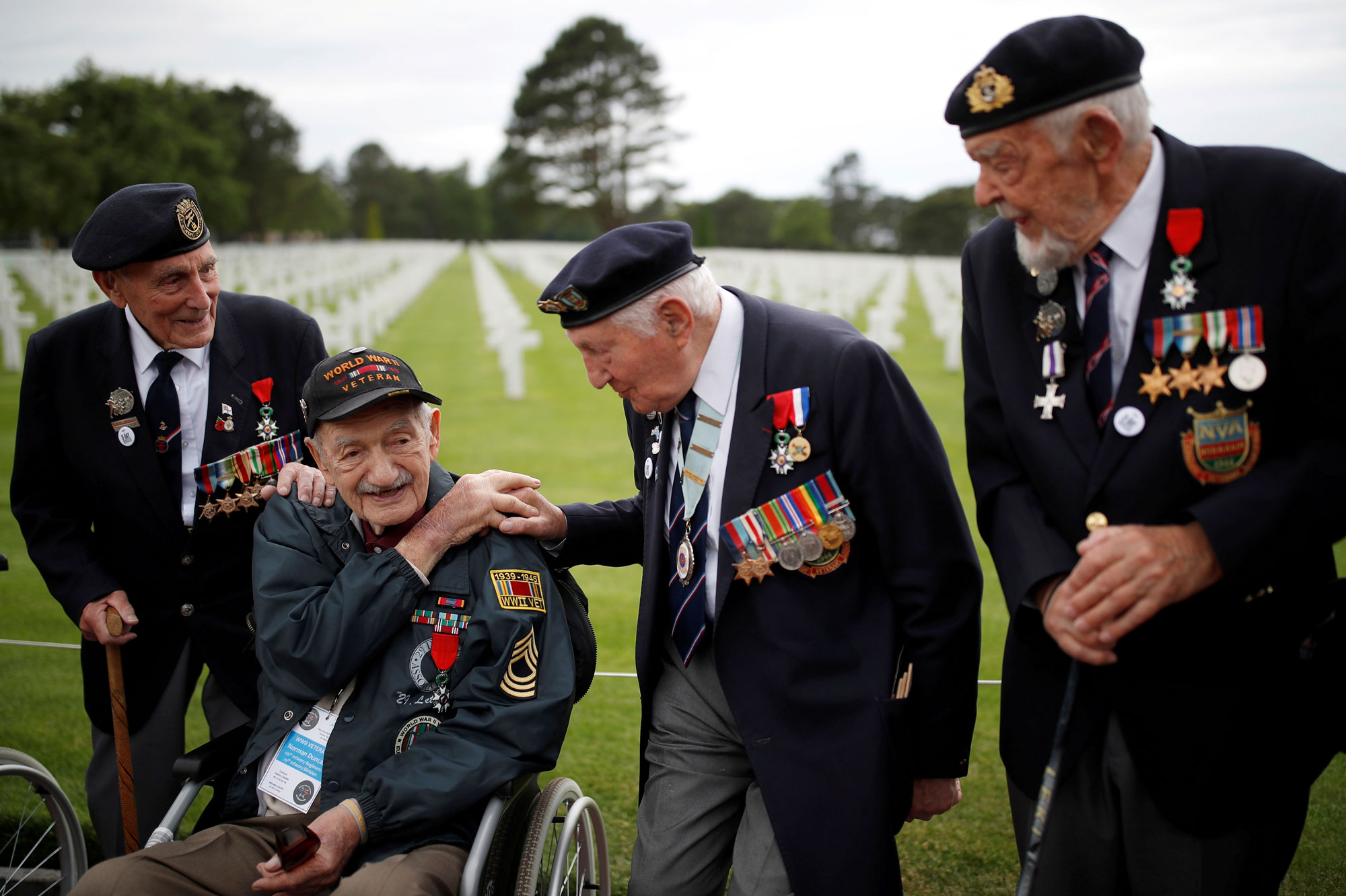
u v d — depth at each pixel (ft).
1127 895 6.19
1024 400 5.94
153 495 8.31
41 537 8.45
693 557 6.73
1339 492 5.16
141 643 8.55
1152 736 5.67
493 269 113.09
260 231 283.18
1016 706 6.30
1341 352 5.10
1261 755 5.64
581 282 6.20
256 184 276.41
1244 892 5.82
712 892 7.09
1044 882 6.23
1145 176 5.48
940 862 9.46
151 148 157.07
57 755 11.59
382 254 136.26
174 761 8.66
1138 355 5.53
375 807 6.71
